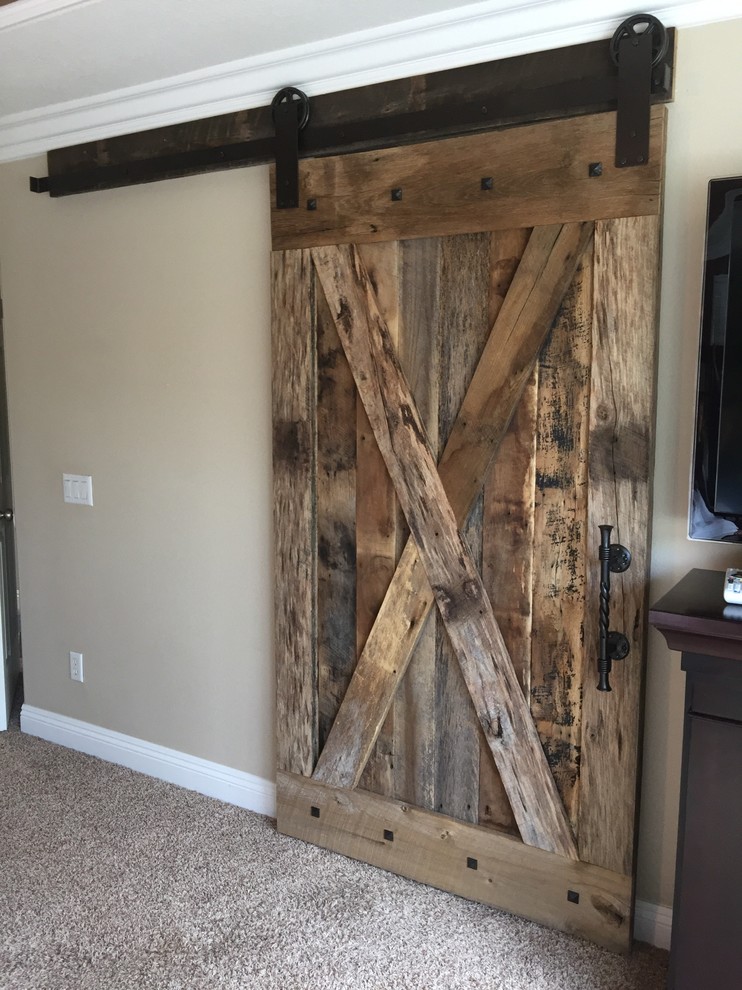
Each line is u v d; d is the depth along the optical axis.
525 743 2.01
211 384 2.51
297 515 2.29
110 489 2.80
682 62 1.74
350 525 2.22
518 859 2.06
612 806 1.92
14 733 3.19
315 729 2.36
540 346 1.89
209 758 2.71
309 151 2.17
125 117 2.52
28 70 2.33
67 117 2.64
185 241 2.49
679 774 1.93
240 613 2.56
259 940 2.00
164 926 2.05
